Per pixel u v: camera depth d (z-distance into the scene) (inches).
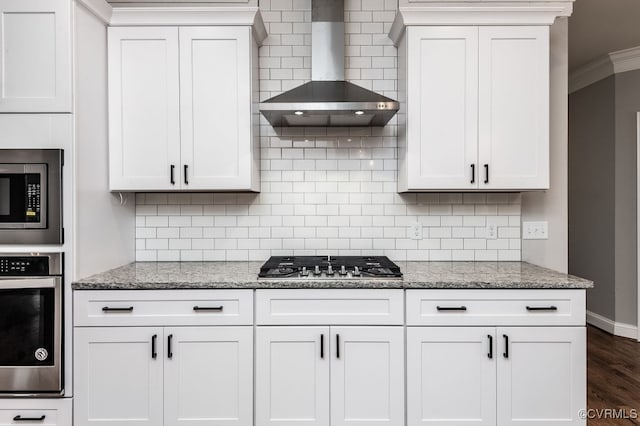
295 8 106.7
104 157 91.0
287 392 80.0
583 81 175.2
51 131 79.7
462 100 91.8
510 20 90.8
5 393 78.4
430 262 105.2
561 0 101.0
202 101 92.2
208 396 80.0
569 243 183.8
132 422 79.7
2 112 79.6
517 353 79.5
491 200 106.7
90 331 79.3
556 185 106.0
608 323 162.4
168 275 86.4
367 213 107.0
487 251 106.7
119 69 92.0
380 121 100.3
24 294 78.2
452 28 91.7
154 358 79.7
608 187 163.3
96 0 84.9
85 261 83.4
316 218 107.0
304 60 106.8
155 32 91.8
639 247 153.8
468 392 79.7
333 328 79.8
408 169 92.2
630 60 155.6
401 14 90.7
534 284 79.0
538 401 79.4
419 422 79.7
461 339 79.5
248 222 107.0
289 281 79.9
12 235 78.5
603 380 120.0
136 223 106.5
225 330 79.8
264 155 106.8
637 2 121.5
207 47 92.0
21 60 79.8
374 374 80.0
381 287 79.5
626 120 157.6
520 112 91.8
